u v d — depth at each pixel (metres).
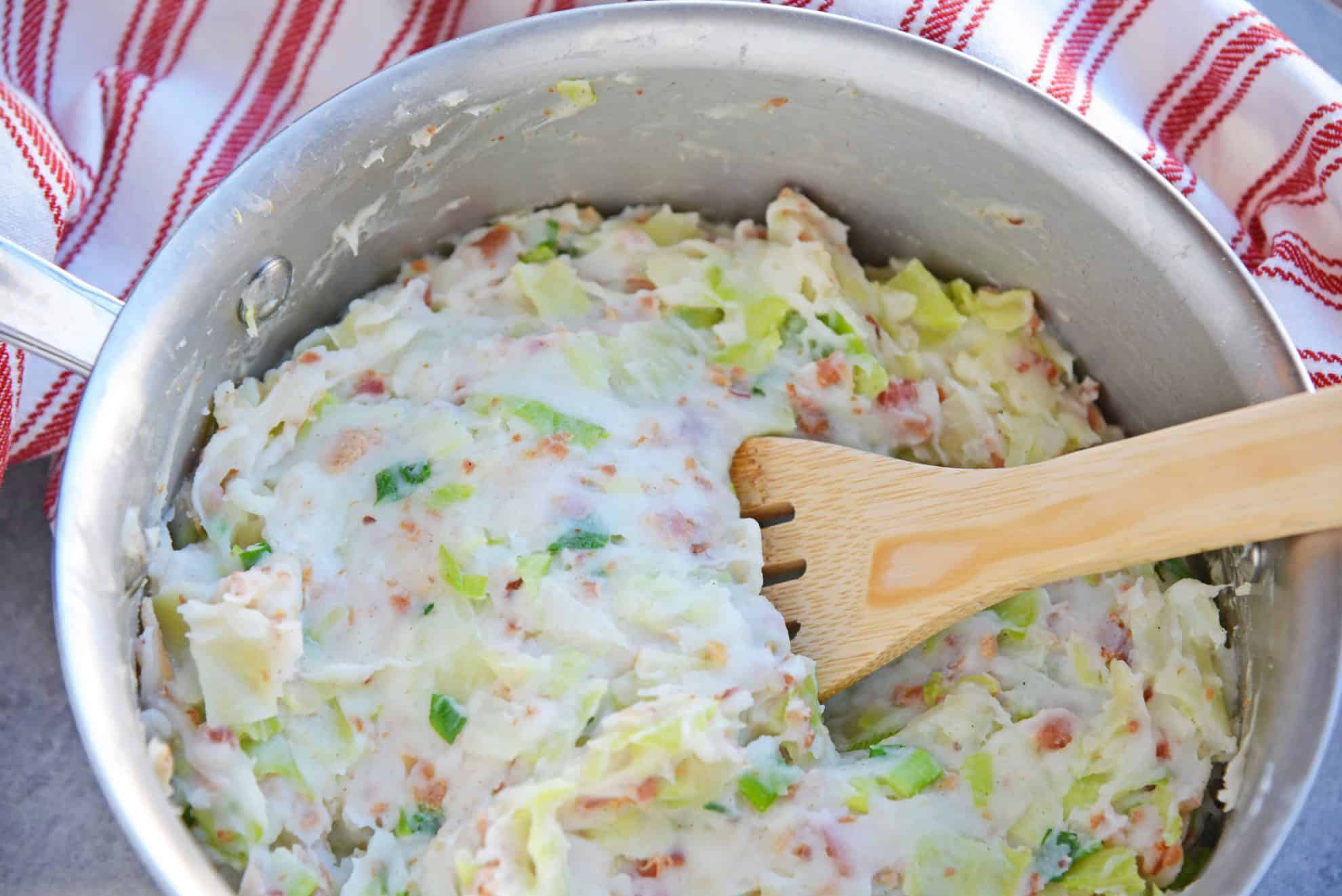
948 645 0.54
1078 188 0.54
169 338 0.50
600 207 0.57
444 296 0.56
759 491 0.55
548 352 0.55
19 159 0.57
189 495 0.52
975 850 0.52
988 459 0.56
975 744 0.53
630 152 0.56
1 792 0.57
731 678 0.52
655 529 0.53
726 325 0.56
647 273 0.56
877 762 0.52
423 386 0.55
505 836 0.50
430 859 0.50
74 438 0.49
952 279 0.58
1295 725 0.50
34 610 0.59
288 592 0.51
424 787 0.51
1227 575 0.53
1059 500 0.52
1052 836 0.52
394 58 0.60
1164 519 0.51
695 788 0.51
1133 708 0.53
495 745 0.51
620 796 0.51
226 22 0.60
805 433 0.56
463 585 0.52
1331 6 0.63
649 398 0.55
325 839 0.51
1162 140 0.59
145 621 0.51
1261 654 0.52
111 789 0.47
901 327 0.57
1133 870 0.52
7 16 0.59
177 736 0.50
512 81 0.53
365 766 0.51
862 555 0.53
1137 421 0.56
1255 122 0.58
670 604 0.52
